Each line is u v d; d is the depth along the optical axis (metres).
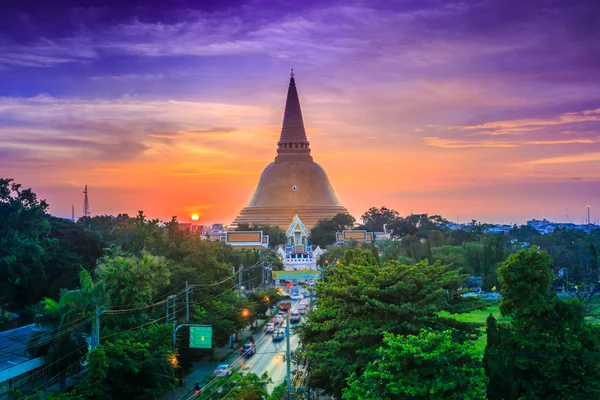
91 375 57.19
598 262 165.62
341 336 56.31
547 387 54.53
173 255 103.12
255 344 99.62
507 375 55.41
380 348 46.69
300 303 144.50
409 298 57.12
